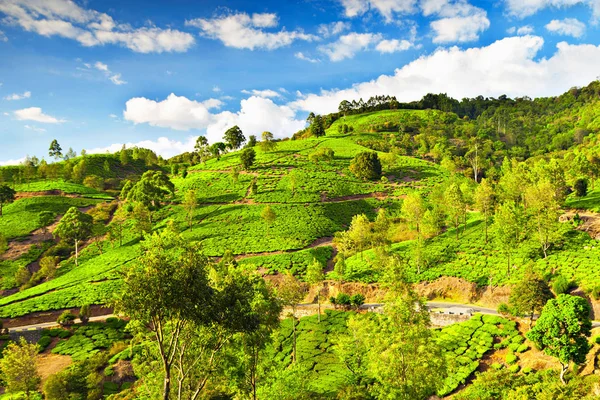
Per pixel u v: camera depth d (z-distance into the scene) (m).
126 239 124.19
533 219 80.75
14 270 113.31
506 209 75.69
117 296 24.27
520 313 56.81
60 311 83.75
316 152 180.00
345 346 52.66
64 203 154.25
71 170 191.62
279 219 123.06
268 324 31.86
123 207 143.25
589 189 108.56
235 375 32.78
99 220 141.00
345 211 131.50
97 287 92.12
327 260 100.75
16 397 55.84
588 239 76.81
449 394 48.38
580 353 39.34
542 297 54.25
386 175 163.62
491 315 63.81
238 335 30.30
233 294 27.08
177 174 186.88
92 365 63.66
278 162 179.88
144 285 23.53
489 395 42.47
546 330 41.31
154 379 33.56
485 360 53.69
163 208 140.62
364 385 49.16
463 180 149.25
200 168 188.00
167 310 24.91
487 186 93.44
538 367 48.91
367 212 131.38
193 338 30.12
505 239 73.00
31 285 105.19
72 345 71.44
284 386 37.16
